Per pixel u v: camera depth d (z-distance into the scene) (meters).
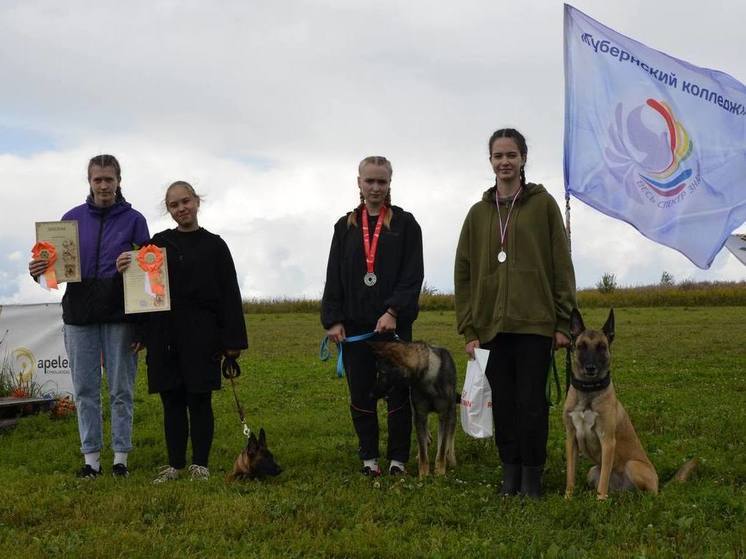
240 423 9.70
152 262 6.58
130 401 7.05
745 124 9.03
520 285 6.04
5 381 11.03
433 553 4.54
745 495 5.73
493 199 6.31
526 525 5.08
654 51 8.86
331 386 13.20
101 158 6.94
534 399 5.99
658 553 4.47
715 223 8.88
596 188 8.64
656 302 41.53
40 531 5.07
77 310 6.83
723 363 15.95
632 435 6.19
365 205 7.06
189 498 5.75
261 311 42.69
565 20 8.74
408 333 7.14
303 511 5.40
